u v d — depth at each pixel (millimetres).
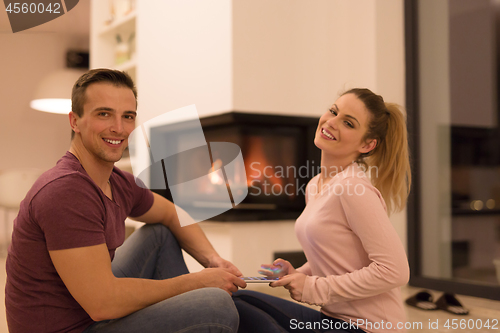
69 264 1012
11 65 5477
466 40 3061
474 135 3129
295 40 3230
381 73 3086
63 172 1082
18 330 1103
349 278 1102
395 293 1165
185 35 3389
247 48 3041
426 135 3119
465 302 2574
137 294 1075
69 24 5367
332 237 1155
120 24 4293
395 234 1083
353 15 3229
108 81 1135
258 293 1375
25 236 1054
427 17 3111
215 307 1066
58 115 5621
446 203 2992
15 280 1092
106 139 1134
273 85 3127
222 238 2912
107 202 1156
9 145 5492
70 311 1099
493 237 3172
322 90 3320
